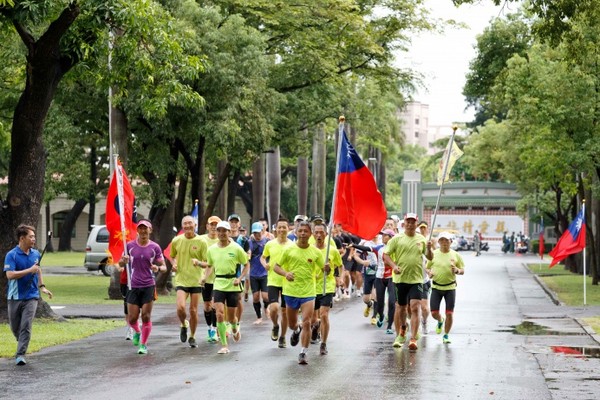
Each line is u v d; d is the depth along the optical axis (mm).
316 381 13273
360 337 19078
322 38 34438
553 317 24531
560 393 12516
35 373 14008
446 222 96750
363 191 16922
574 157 36125
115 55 22250
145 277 16375
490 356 16203
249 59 29812
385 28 36250
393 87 37500
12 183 21797
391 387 12805
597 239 40344
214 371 14188
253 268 21828
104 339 18641
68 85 27922
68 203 83938
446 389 12703
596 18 26656
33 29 26188
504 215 95750
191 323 17109
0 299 21578
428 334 19891
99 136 36812
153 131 30422
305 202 59875
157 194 33156
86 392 12312
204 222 34062
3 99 31312
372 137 50625
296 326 15922
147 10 21141
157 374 13875
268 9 33406
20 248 15148
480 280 42969
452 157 18406
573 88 35781
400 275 16969
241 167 34219
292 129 36156
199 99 22672
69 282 38906
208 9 29734
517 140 51969
